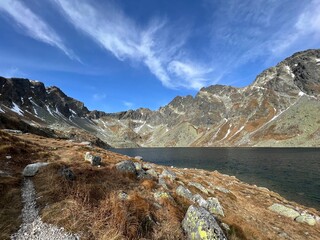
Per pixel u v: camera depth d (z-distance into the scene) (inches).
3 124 3223.4
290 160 3850.9
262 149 7401.6
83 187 548.4
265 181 2252.7
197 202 743.1
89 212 450.0
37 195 488.7
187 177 1294.3
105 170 796.6
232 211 832.3
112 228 410.6
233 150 7603.4
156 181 872.3
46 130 6038.4
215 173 2081.7
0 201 440.8
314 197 1649.9
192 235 485.1
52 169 636.1
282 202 1343.5
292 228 882.1
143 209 524.1
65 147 1338.6
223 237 477.4
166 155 6491.1
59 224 398.9
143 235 442.9
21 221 394.6
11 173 601.3
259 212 1003.3
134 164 919.0
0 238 341.4
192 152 7559.1
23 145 888.3
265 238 654.5
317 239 815.7
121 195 566.3
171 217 549.0
